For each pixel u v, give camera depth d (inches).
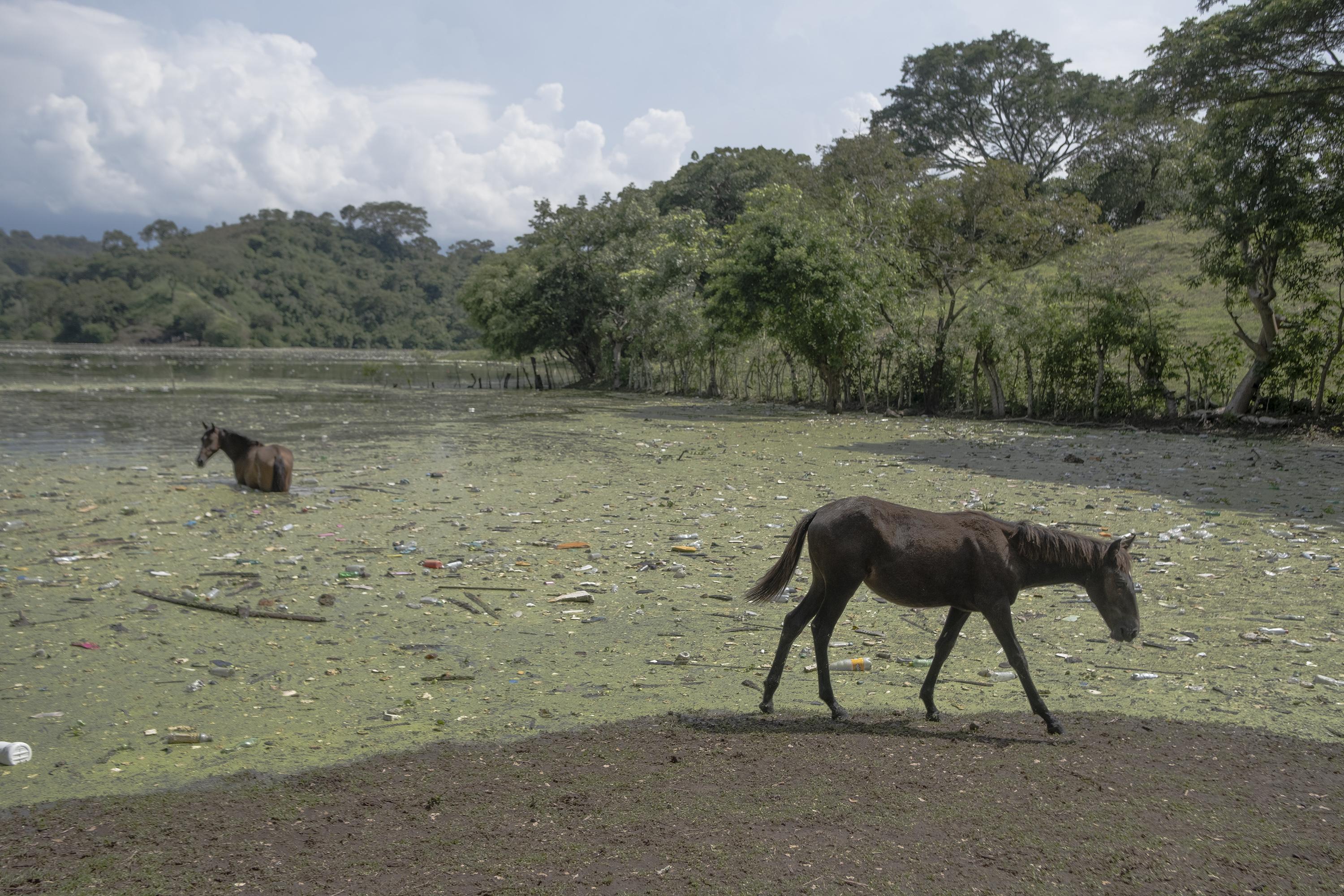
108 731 244.1
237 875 161.9
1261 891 153.6
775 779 203.9
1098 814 183.2
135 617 346.6
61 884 159.6
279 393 1801.2
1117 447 908.0
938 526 241.6
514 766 217.5
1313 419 967.0
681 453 887.1
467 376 2815.0
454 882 158.1
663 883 155.9
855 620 356.8
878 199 1419.8
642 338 2039.9
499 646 322.3
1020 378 1342.3
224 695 272.2
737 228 1472.7
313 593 385.4
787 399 1641.2
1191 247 1115.9
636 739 235.9
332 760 224.4
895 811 184.5
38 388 1720.0
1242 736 235.6
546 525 531.2
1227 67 930.1
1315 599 370.9
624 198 2288.4
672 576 419.2
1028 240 1392.7
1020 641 329.1
